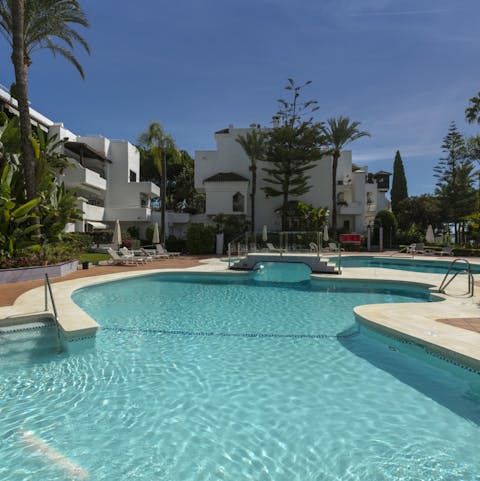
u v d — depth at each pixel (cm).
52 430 384
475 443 363
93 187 2930
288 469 323
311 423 402
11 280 1190
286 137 3225
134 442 364
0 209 1254
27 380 511
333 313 919
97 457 339
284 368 561
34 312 745
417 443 363
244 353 627
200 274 1522
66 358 596
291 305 1016
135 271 1527
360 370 551
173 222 3688
